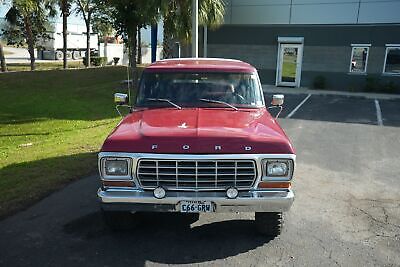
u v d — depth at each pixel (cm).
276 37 2178
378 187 684
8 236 489
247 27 2227
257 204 425
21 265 426
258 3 2177
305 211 577
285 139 435
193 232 505
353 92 2005
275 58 2203
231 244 475
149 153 416
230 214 556
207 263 434
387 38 1969
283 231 511
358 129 1152
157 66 572
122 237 491
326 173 755
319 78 2117
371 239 496
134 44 1919
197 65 569
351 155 881
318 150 921
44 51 4984
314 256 452
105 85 2100
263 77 2250
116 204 428
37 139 1073
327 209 586
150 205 426
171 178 421
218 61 620
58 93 1905
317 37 2097
